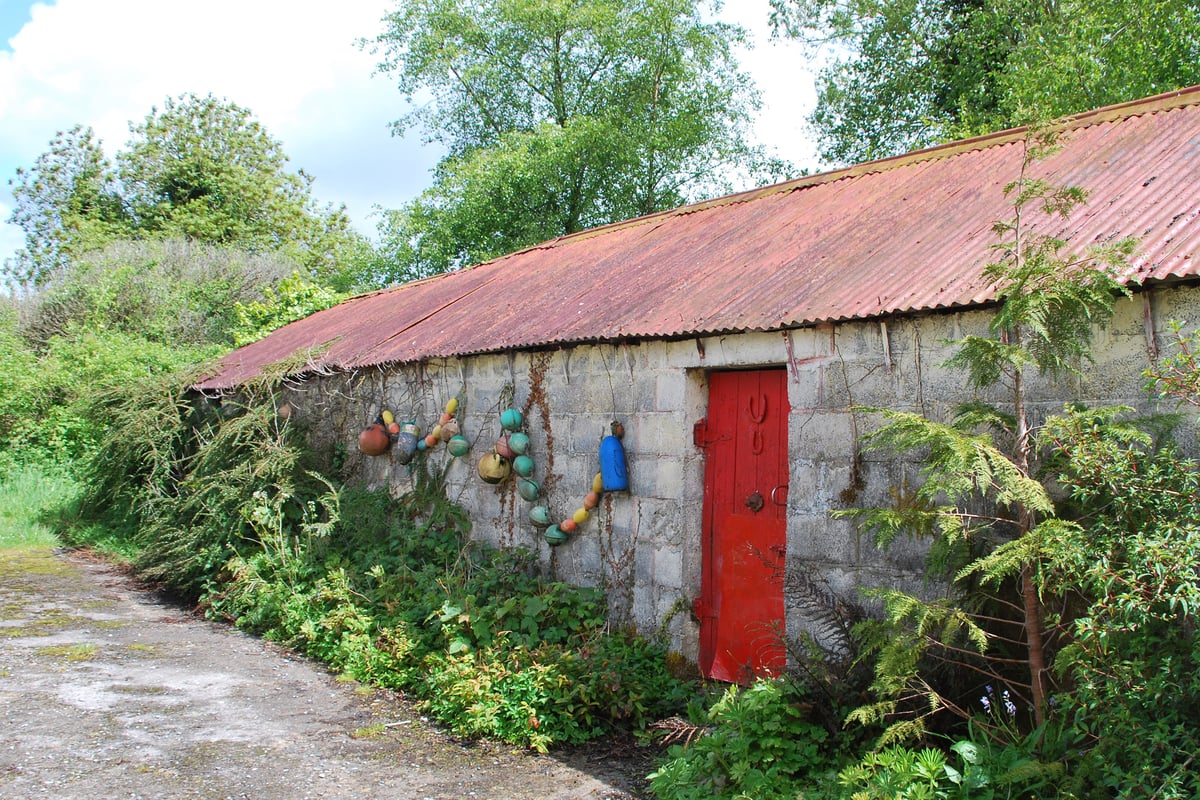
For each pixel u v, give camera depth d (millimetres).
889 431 4758
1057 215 5457
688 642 6414
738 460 6316
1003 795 3643
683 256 8266
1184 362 3598
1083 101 15281
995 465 3873
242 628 8289
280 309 18297
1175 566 3354
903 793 3627
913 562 5004
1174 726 3355
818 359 5543
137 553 10992
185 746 5344
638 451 6805
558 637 6438
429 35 28125
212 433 10875
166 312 23812
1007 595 4387
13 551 12102
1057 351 4031
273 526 8789
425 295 12344
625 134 26156
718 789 4430
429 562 8180
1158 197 5168
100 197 35375
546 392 7680
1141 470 3760
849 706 4570
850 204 7707
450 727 5684
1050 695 4000
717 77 28172
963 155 7746
